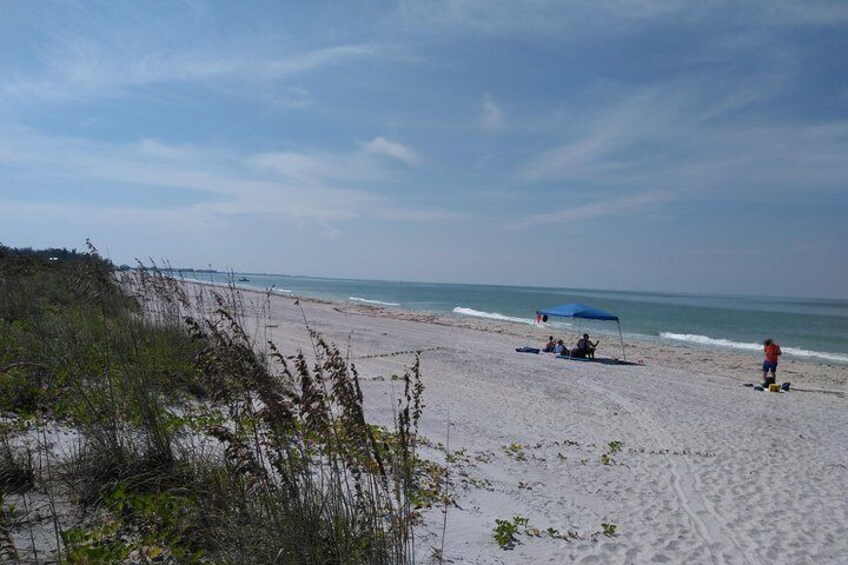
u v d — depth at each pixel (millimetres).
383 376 14609
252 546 3846
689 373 21859
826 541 6898
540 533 6070
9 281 11852
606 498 7734
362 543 4012
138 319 8578
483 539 5609
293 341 18453
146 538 4059
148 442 5082
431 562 4785
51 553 3764
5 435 4957
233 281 10328
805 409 15992
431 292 134250
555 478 8234
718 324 56562
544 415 12531
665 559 5980
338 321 30500
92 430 4992
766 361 19562
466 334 30219
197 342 7668
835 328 54531
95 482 4688
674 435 11875
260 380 4070
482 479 7488
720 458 10375
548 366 20375
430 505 6031
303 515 3904
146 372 6168
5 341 7496
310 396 4074
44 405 6105
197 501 4445
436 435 9477
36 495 4480
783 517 7629
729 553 6359
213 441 5879
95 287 7789
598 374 19547
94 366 6695
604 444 10633
